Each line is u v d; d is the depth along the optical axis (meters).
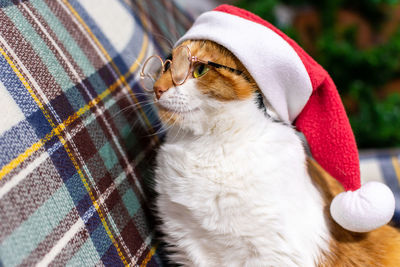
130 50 0.53
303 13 1.09
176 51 0.46
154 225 0.48
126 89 0.49
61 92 0.42
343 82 0.92
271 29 0.46
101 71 0.47
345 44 0.91
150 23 0.60
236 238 0.44
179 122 0.45
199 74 0.44
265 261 0.44
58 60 0.43
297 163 0.45
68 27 0.46
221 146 0.44
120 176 0.45
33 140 0.38
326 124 0.45
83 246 0.38
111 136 0.45
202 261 0.46
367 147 0.87
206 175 0.44
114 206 0.43
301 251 0.43
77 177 0.40
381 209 0.42
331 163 0.45
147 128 0.51
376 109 0.84
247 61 0.42
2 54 0.39
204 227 0.44
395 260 0.48
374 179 0.66
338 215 0.44
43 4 0.45
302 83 0.44
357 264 0.47
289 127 0.46
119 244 0.42
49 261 0.35
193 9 0.93
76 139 0.41
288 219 0.43
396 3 0.99
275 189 0.43
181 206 0.45
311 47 1.02
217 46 0.44
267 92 0.44
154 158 0.50
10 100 0.37
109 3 0.54
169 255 0.48
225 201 0.43
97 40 0.49
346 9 1.07
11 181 0.35
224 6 0.47
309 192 0.46
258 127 0.44
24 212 0.35
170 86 0.44
